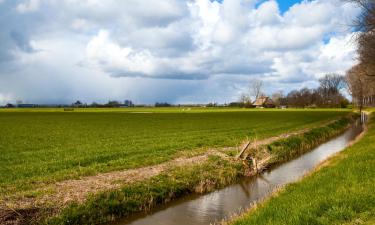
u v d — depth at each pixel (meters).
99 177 18.20
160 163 22.70
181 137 38.88
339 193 12.94
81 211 13.38
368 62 44.88
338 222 10.55
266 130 48.72
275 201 13.54
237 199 17.08
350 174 16.08
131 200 15.22
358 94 108.44
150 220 14.24
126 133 43.94
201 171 20.38
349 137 44.75
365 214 11.02
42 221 12.40
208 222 13.98
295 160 27.77
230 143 33.09
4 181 17.42
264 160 24.25
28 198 14.06
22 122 67.75
